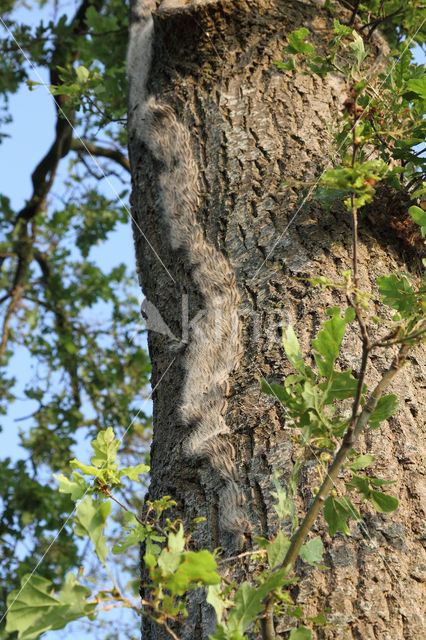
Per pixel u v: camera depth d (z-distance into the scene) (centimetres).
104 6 523
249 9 213
